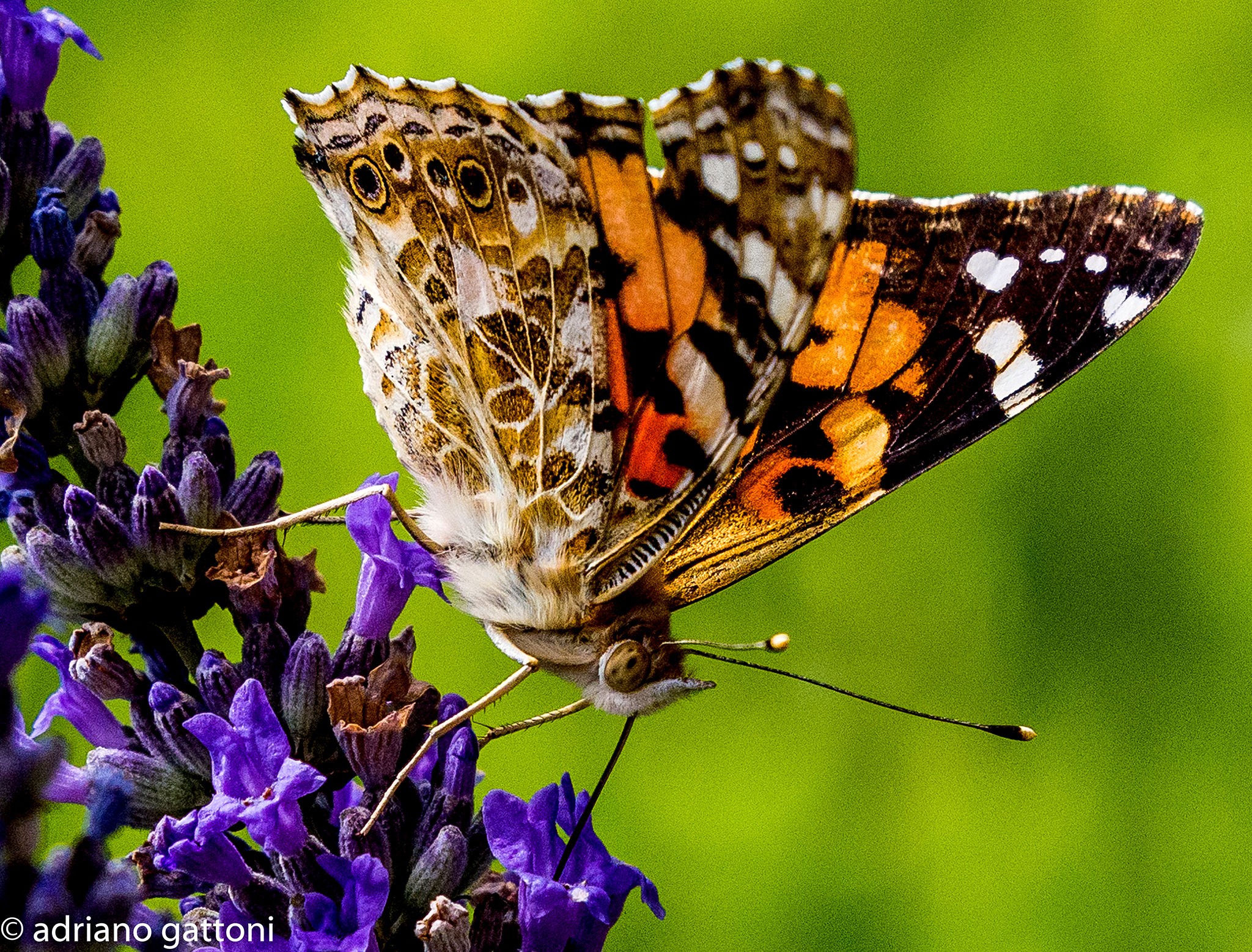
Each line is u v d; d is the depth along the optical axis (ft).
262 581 1.75
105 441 1.75
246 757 1.73
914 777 1.94
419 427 1.78
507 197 1.76
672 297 1.76
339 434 1.94
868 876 1.93
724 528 1.79
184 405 1.76
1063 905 1.92
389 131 1.76
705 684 1.78
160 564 1.75
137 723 1.75
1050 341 1.79
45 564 1.74
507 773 1.93
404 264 1.77
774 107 1.74
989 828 1.93
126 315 1.75
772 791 1.94
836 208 1.74
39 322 1.75
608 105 1.75
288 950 1.73
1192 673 1.93
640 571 1.78
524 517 1.78
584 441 1.77
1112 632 1.94
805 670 1.95
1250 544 1.93
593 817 1.93
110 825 1.68
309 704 1.75
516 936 1.75
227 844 1.74
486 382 1.77
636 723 1.94
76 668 1.75
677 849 1.93
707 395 1.77
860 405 1.79
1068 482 1.95
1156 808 1.93
